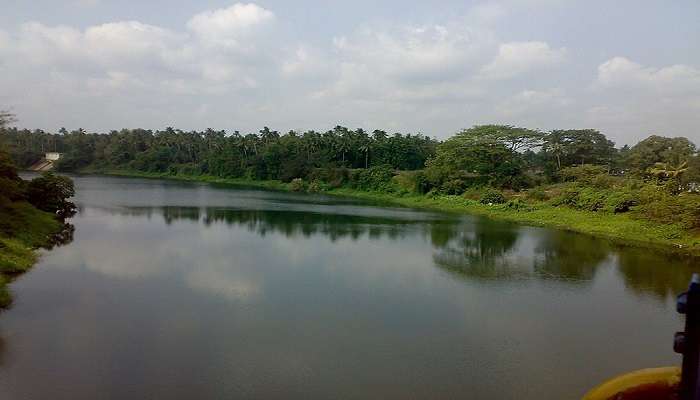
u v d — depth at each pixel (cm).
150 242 3556
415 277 2789
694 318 412
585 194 5403
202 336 1841
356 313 2150
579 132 7850
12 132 13762
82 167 13662
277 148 10900
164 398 1398
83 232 3906
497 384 1557
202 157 12938
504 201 6291
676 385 495
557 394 1508
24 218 3522
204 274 2695
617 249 3747
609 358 1780
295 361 1658
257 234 4028
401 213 5875
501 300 2417
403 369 1631
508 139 7438
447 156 7500
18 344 1723
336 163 10300
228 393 1439
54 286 2395
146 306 2147
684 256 3519
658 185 4953
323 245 3631
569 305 2370
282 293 2402
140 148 13925
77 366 1569
